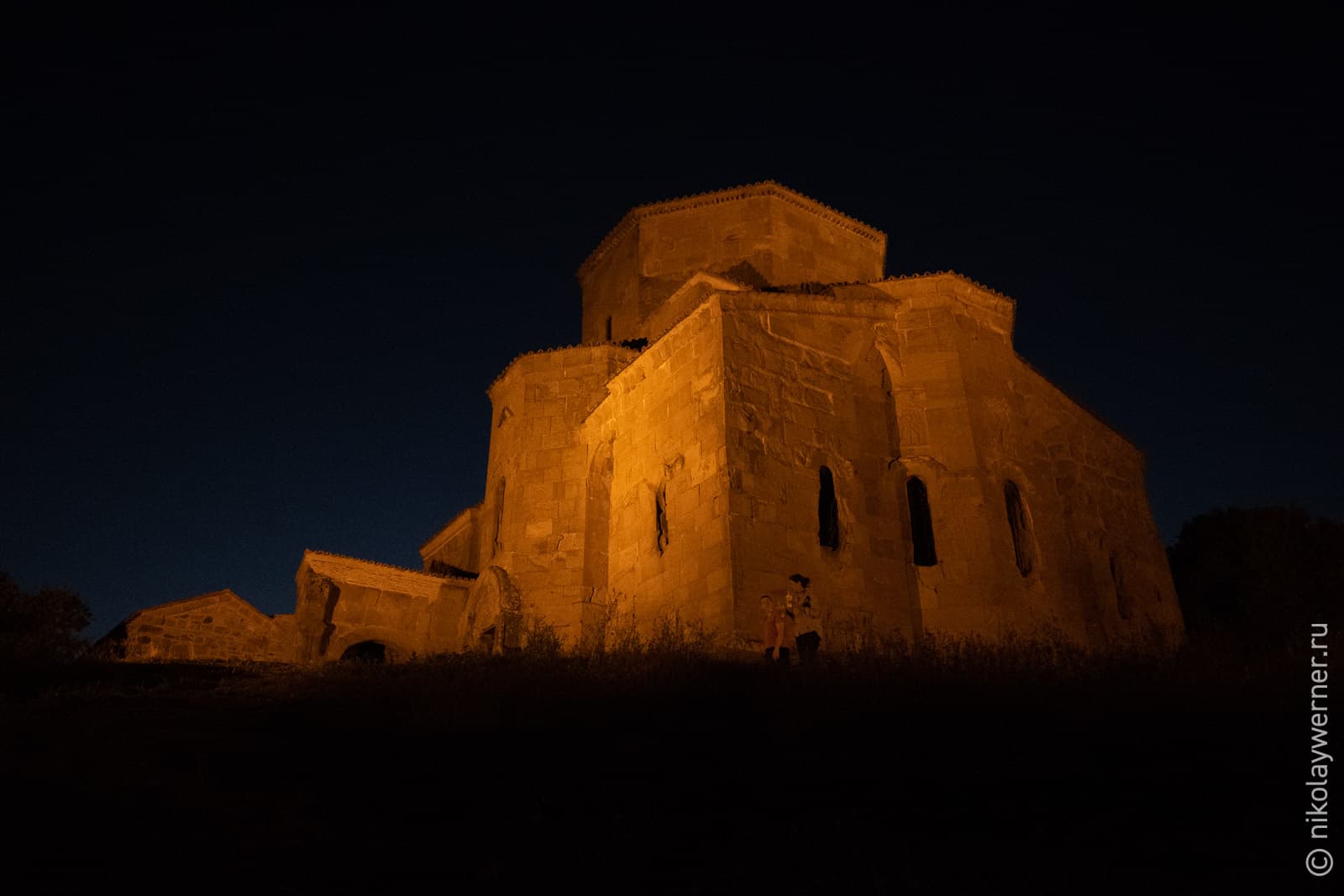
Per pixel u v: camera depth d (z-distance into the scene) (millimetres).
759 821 6020
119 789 6457
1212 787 6316
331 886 5133
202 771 7027
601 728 8375
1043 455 18625
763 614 13867
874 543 16062
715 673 10578
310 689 10961
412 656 14867
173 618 23734
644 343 22844
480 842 5781
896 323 18203
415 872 5363
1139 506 20688
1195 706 8016
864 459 16719
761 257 22500
